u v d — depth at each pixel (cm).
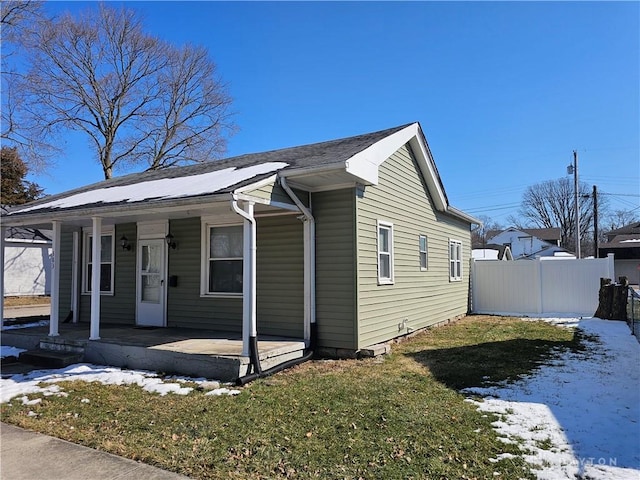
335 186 784
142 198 751
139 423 455
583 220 5741
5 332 916
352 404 500
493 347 841
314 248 799
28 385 620
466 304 1481
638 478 317
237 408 495
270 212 815
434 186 1166
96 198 904
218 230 919
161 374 666
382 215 888
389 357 764
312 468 343
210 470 342
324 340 787
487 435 404
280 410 484
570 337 947
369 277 814
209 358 644
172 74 2720
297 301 812
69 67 2403
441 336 1002
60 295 1162
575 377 604
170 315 970
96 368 725
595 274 1389
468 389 556
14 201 3009
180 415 477
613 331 1010
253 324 644
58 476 336
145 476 333
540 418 445
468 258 1538
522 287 1484
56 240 871
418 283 1074
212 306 915
